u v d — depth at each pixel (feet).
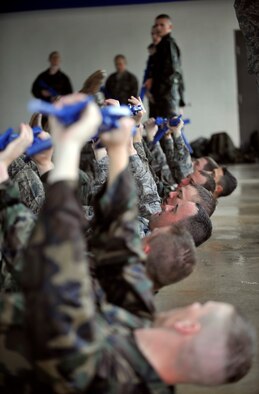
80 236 5.08
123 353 5.51
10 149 6.93
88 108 5.22
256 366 8.74
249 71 16.63
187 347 5.52
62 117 5.19
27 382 5.71
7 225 6.64
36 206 10.59
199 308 5.76
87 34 52.54
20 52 53.11
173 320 5.75
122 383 5.40
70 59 52.80
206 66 52.42
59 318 4.97
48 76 42.86
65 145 5.16
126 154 6.17
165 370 5.57
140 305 6.37
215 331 5.55
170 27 31.22
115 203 6.16
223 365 5.53
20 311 5.80
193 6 51.93
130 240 6.27
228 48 52.21
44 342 5.03
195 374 5.56
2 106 53.57
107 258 6.32
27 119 53.42
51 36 52.75
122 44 52.47
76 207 5.11
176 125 18.94
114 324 5.91
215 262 14.84
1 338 5.77
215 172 20.29
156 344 5.60
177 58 31.09
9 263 6.63
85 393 5.34
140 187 11.91
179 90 31.48
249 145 52.65
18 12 52.70
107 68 52.65
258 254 15.66
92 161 18.85
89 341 5.14
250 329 5.73
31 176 10.72
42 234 5.04
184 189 13.43
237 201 25.41
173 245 7.55
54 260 4.98
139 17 52.21
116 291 6.38
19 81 53.36
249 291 12.35
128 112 6.19
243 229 19.12
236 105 52.60
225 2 51.83
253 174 38.14
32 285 5.00
